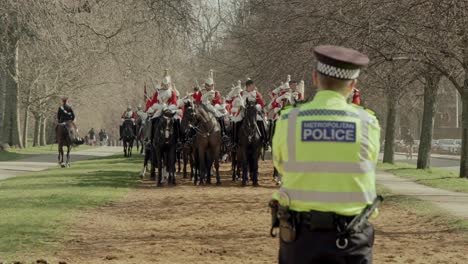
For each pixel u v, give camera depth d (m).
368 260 5.52
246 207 18.52
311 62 27.31
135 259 11.13
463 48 21.67
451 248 12.45
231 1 57.38
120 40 43.81
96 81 65.19
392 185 26.47
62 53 36.78
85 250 11.96
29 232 13.62
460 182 26.98
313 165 5.46
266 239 13.19
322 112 5.53
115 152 61.94
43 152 57.25
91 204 18.58
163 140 24.50
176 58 54.97
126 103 81.81
